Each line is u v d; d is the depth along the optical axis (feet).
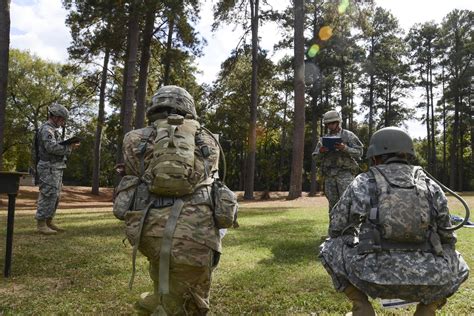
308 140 167.84
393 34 143.64
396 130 10.50
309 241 25.44
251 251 22.39
